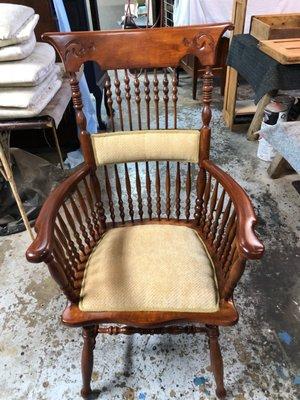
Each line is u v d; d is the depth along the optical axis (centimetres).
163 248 93
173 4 313
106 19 421
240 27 219
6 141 134
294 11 240
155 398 101
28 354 114
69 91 155
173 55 89
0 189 172
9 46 125
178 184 106
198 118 268
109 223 111
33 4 172
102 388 104
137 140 98
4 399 102
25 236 162
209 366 109
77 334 120
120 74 306
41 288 137
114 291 82
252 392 102
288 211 171
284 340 115
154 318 79
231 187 85
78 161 213
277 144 153
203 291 82
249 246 65
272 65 176
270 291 132
